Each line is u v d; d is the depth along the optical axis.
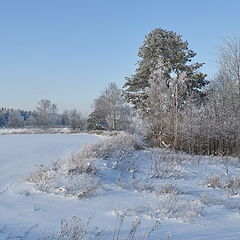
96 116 70.50
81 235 6.17
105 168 13.71
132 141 23.28
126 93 38.03
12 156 20.28
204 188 12.27
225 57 26.80
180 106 28.33
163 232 6.86
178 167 16.05
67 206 8.70
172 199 9.30
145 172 14.64
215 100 27.42
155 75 29.73
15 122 102.25
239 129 25.14
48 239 6.05
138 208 8.54
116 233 6.63
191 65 35.88
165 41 36.12
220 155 24.00
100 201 9.33
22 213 7.92
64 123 119.25
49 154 21.20
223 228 7.35
